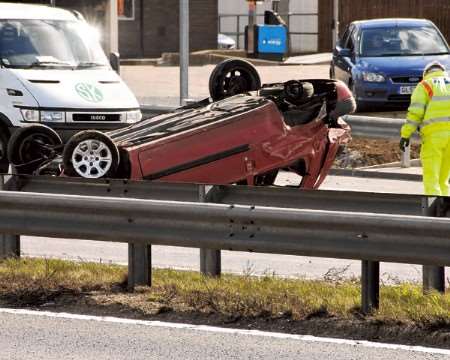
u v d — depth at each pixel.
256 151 30.91
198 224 21.55
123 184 24.86
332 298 20.91
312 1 104.62
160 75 81.44
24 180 25.77
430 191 33.41
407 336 19.17
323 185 40.22
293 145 31.34
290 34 104.38
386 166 44.44
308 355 18.27
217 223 21.41
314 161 31.91
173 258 27.61
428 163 33.41
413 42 53.53
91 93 38.38
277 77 73.81
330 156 32.28
